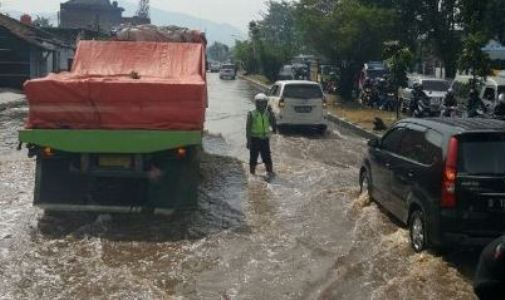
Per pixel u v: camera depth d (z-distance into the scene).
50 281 6.71
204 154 15.65
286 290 6.61
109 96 8.89
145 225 8.95
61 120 8.91
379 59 34.59
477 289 4.12
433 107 23.84
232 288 6.64
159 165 9.21
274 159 15.22
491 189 7.02
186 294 6.44
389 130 9.57
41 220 9.01
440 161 7.29
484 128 7.36
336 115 26.59
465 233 7.06
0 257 7.42
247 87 53.31
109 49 11.34
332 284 6.80
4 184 11.36
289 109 20.42
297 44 60.94
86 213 9.35
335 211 9.99
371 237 8.56
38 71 41.62
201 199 10.65
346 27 33.12
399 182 8.50
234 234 8.64
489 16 28.45
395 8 38.50
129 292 6.45
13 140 17.58
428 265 7.24
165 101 8.94
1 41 39.59
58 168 9.12
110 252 7.75
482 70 20.19
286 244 8.23
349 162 15.16
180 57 11.41
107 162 9.13
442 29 38.94
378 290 6.62
